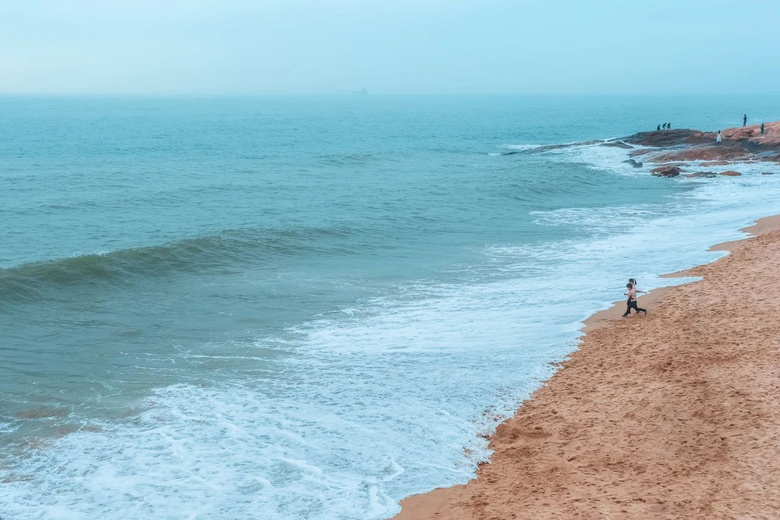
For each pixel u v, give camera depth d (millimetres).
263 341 17734
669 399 13094
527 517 9539
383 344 17328
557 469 11008
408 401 13938
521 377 14945
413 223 33656
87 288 21906
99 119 165625
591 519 9312
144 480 11109
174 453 11984
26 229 31891
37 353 16812
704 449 11141
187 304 20922
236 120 166125
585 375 14844
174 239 29547
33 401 14102
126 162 63250
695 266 23328
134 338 17969
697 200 39281
